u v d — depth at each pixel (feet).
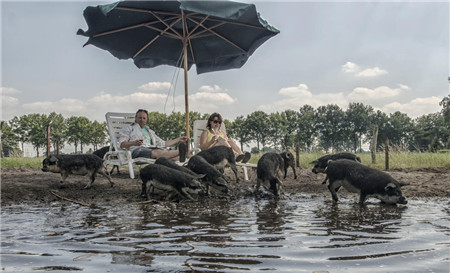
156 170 23.70
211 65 43.16
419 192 26.45
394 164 48.37
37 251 12.06
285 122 470.39
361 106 543.39
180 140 29.81
